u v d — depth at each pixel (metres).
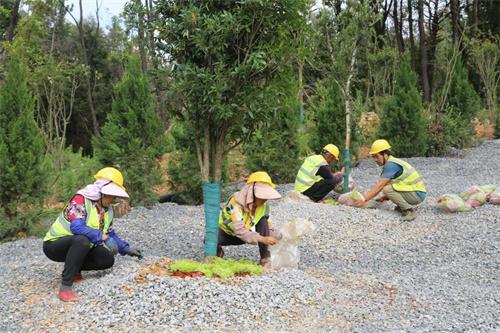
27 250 7.13
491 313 4.96
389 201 9.42
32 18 15.28
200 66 5.63
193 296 4.75
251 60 5.33
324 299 5.10
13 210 8.24
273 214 8.76
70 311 4.68
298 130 12.92
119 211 9.44
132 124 10.38
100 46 31.83
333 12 10.77
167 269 5.41
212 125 5.81
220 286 4.89
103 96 30.20
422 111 16.56
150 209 10.15
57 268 5.89
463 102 17.83
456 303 5.22
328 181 9.77
